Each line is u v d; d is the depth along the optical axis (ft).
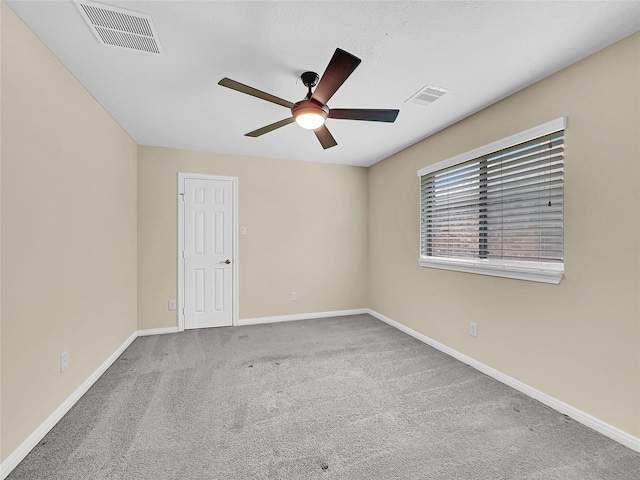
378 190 14.29
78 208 7.11
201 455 5.22
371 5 4.80
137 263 11.68
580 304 6.18
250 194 13.25
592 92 5.95
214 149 12.35
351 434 5.81
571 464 5.03
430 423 6.15
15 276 5.04
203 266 12.60
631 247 5.39
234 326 12.94
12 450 4.91
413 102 8.08
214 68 6.58
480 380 8.03
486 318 8.46
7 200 4.88
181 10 4.90
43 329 5.76
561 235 6.63
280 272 13.78
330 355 9.74
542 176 6.98
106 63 6.40
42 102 5.77
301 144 11.66
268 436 5.74
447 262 9.75
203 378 8.13
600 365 5.85
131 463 5.03
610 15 4.94
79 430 5.88
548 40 5.60
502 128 7.90
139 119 9.29
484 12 4.94
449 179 9.87
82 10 4.90
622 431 5.52
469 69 6.57
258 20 5.14
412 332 11.69
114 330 9.35
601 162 5.81
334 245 14.74
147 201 11.81
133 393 7.32
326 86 5.59
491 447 5.44
